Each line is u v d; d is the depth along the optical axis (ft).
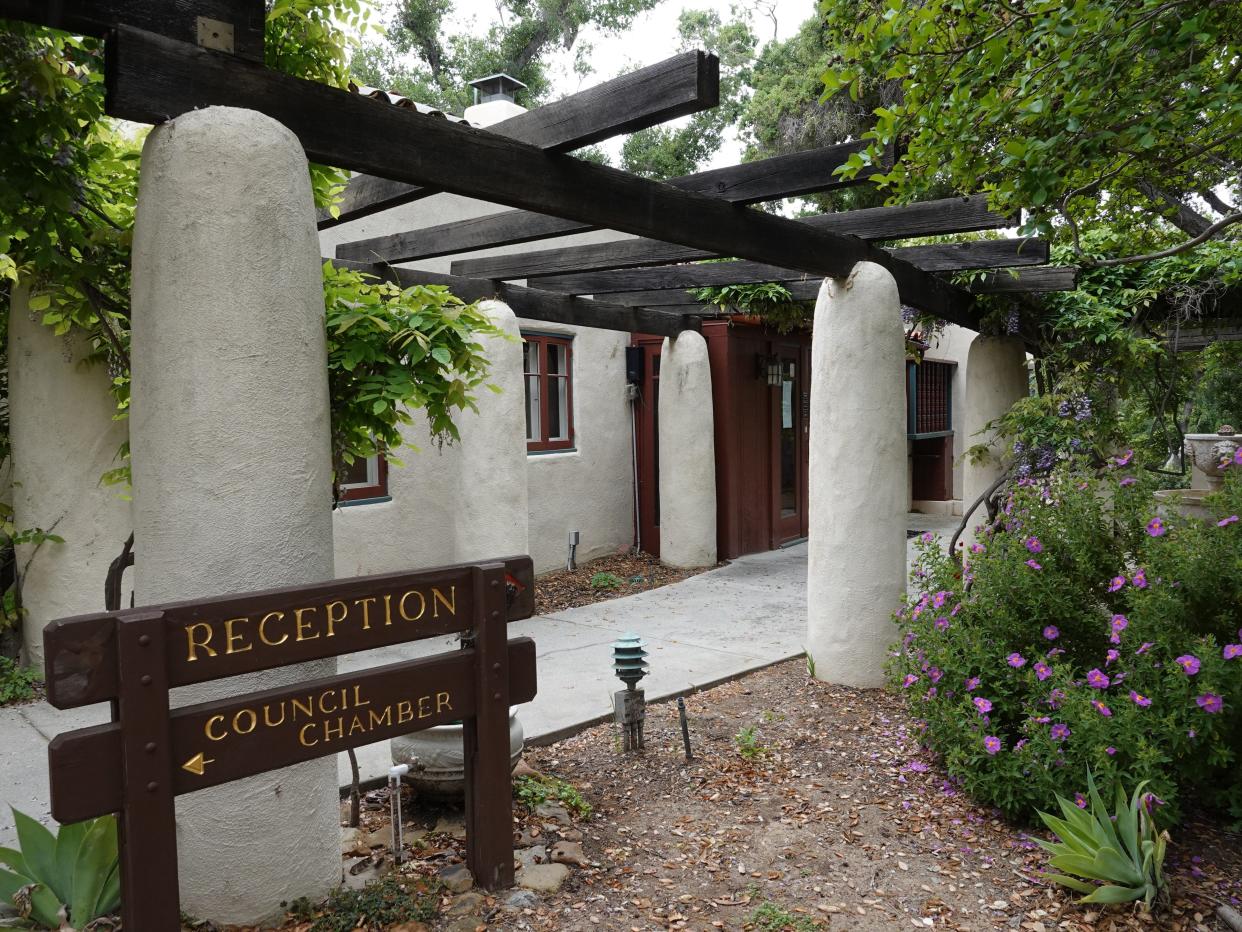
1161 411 25.45
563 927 8.75
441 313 10.22
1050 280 19.65
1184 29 10.21
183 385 7.82
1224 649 10.15
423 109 12.81
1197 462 28.55
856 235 16.61
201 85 8.16
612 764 13.32
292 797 8.53
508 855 9.28
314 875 8.73
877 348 16.49
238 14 8.39
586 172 11.87
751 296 24.11
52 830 11.12
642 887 9.70
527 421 29.17
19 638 16.94
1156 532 11.73
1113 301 20.95
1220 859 10.44
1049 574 12.46
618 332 32.12
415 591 8.28
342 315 9.70
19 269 13.71
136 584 8.26
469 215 25.98
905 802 11.91
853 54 12.59
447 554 25.20
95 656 6.44
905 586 17.04
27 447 16.60
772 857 10.44
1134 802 9.61
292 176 8.26
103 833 7.97
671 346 30.25
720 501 31.78
